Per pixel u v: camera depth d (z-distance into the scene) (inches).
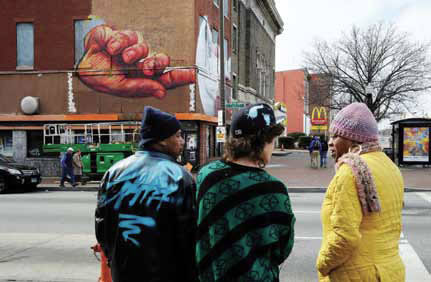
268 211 79.6
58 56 839.7
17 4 844.6
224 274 78.6
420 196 519.2
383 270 88.0
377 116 1240.2
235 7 1173.1
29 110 832.3
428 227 326.3
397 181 95.1
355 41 1161.4
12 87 848.9
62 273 209.3
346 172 89.1
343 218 86.6
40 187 647.1
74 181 649.6
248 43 1304.1
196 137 829.8
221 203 80.8
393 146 940.6
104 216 91.7
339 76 1171.3
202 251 82.3
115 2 826.8
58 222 354.3
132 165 92.9
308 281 201.6
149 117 96.2
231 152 85.8
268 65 1648.6
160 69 820.0
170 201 87.9
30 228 328.8
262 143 85.0
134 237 87.1
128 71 826.2
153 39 821.2
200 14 852.6
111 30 828.6
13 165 602.5
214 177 83.7
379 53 1159.6
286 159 1251.8
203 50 871.7
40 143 847.1
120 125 804.0
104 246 93.2
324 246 90.4
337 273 90.0
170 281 86.7
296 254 248.2
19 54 852.0
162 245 86.9
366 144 98.1
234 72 1164.5
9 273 209.3
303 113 2561.5
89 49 834.2
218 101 985.5
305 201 475.2
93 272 211.0
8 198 522.3
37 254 246.1
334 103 1224.2
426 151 877.2
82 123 831.7
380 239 89.7
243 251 78.1
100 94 832.3
